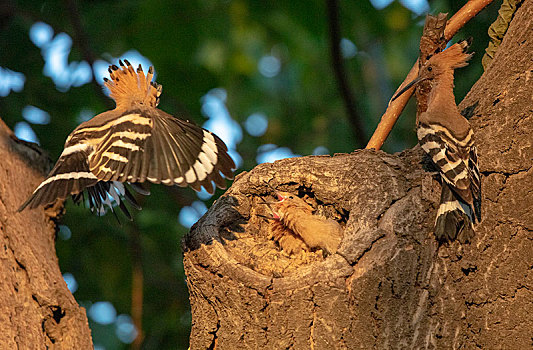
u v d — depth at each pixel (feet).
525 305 24.88
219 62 58.44
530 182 25.90
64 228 55.01
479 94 28.73
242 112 70.23
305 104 70.38
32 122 56.03
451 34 35.22
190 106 59.21
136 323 52.29
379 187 27.94
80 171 26.48
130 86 30.60
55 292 28.99
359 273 25.34
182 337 56.59
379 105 67.51
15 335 26.84
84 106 57.41
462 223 26.00
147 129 26.50
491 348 24.90
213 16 55.72
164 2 54.49
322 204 31.73
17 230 30.09
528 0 29.04
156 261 57.72
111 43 55.47
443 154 26.94
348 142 68.39
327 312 25.04
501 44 29.84
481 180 26.71
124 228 55.72
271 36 58.65
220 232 29.89
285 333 25.30
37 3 54.80
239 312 25.86
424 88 32.60
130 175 25.52
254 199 31.12
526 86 27.04
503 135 26.89
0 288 27.89
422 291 25.39
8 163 32.58
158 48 55.93
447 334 25.00
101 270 56.24
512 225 25.64
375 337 24.89
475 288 25.43
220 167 26.45
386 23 56.85
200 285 26.91
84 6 54.95
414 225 26.48
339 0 52.37
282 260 30.07
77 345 28.55
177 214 58.54
